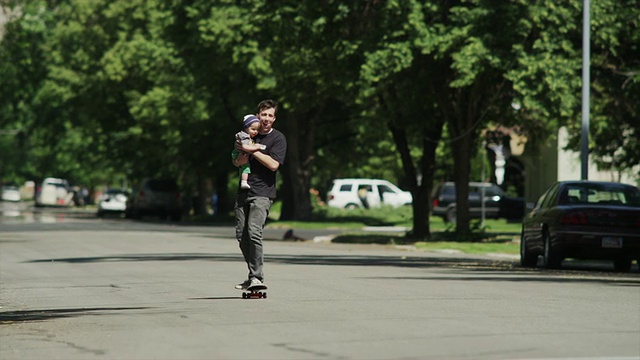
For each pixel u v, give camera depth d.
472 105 80.75
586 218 49.78
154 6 134.38
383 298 31.11
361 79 79.19
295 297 31.52
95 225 110.50
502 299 30.91
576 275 44.62
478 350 20.22
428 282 37.62
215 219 143.38
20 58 176.75
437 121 86.94
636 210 49.88
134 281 38.53
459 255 64.38
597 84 79.12
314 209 142.12
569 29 73.44
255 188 30.95
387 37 75.12
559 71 72.62
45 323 25.39
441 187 136.12
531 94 73.19
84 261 50.91
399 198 156.50
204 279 39.19
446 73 79.25
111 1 156.62
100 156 180.88
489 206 137.62
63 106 165.62
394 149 162.75
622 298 31.62
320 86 90.25
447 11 77.31
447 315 26.45
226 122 133.50
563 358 19.20
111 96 153.12
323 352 20.03
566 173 127.00
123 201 165.00
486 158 141.75
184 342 21.59
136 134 150.25
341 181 157.50
